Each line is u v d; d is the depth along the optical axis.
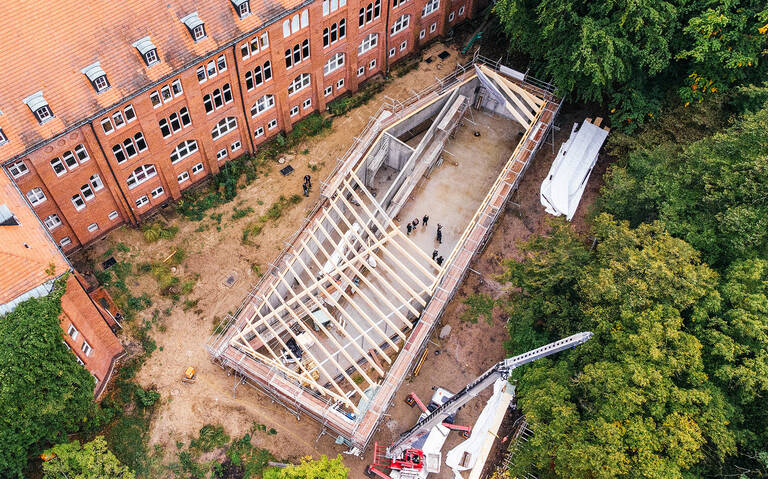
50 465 35.59
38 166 40.22
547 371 39.16
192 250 48.62
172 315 45.94
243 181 52.38
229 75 46.16
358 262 50.22
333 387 45.66
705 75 46.16
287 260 46.91
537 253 43.72
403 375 42.69
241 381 44.16
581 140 53.41
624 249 39.28
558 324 41.53
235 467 41.38
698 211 41.59
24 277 34.25
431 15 59.28
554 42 50.00
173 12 42.34
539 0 49.56
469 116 59.75
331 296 46.94
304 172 53.25
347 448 42.91
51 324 34.00
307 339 45.22
